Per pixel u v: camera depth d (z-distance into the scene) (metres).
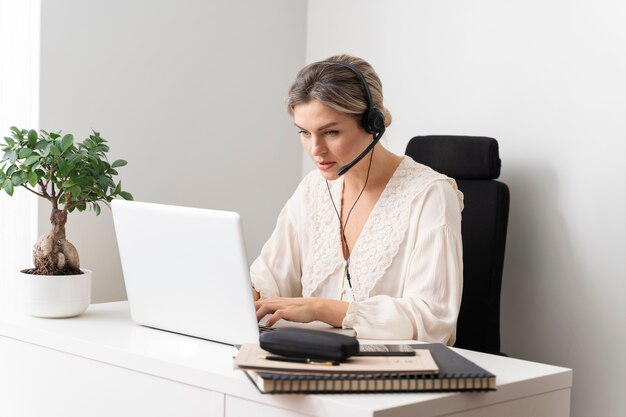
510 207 2.50
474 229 2.31
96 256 2.31
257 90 2.80
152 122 2.46
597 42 2.29
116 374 1.47
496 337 2.29
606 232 2.28
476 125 2.57
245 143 2.77
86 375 1.54
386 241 1.79
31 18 2.19
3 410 1.75
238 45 2.72
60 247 1.86
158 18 2.45
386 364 1.19
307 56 3.01
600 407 2.30
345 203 1.92
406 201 1.80
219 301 1.48
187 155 2.57
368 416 1.08
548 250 2.41
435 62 2.68
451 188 1.83
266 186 2.86
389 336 1.57
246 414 1.25
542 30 2.41
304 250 2.00
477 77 2.57
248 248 2.81
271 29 2.85
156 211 1.53
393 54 2.79
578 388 2.35
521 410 1.31
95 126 2.30
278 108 2.89
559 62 2.37
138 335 1.59
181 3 2.52
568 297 2.37
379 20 2.82
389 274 1.78
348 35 2.91
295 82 1.69
